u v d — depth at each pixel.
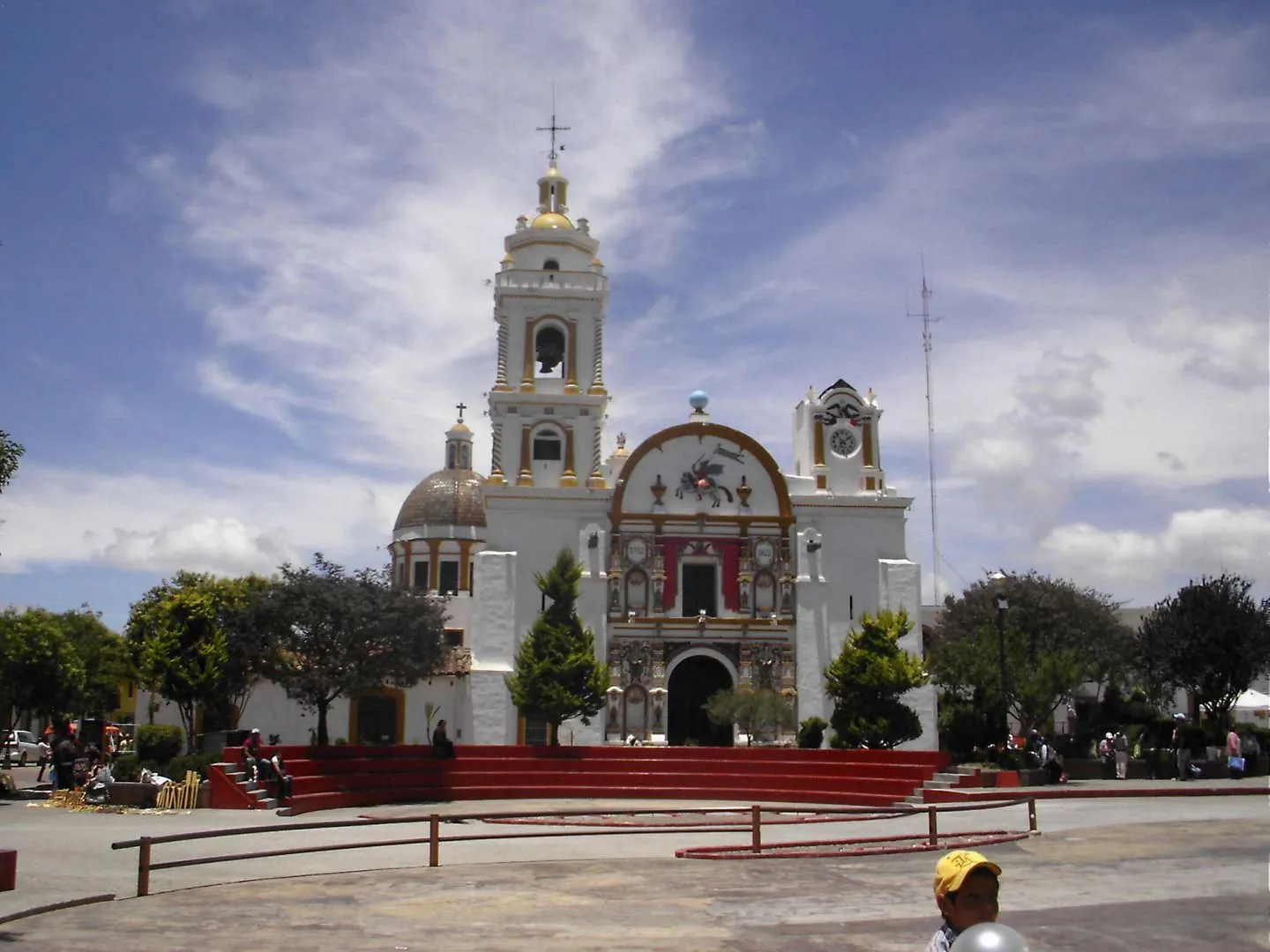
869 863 23.12
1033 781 41.41
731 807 39.28
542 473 61.78
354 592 59.47
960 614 71.62
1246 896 17.91
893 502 61.25
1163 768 45.75
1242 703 68.75
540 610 58.78
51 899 18.89
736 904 18.56
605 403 62.44
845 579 60.41
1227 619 54.09
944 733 52.69
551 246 65.00
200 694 44.78
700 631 59.06
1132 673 65.19
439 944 15.56
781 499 60.66
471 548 80.19
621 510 59.75
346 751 42.38
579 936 16.02
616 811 36.81
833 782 43.03
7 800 39.66
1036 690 48.47
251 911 18.33
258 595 59.56
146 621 65.56
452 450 86.88
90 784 36.94
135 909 18.53
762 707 54.12
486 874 22.39
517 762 45.03
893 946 15.11
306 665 58.19
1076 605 68.56
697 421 62.53
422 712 63.62
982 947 6.11
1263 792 36.62
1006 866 21.66
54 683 79.06
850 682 50.09
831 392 63.16
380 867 23.56
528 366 62.97
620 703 57.62
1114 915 16.42
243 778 36.78
